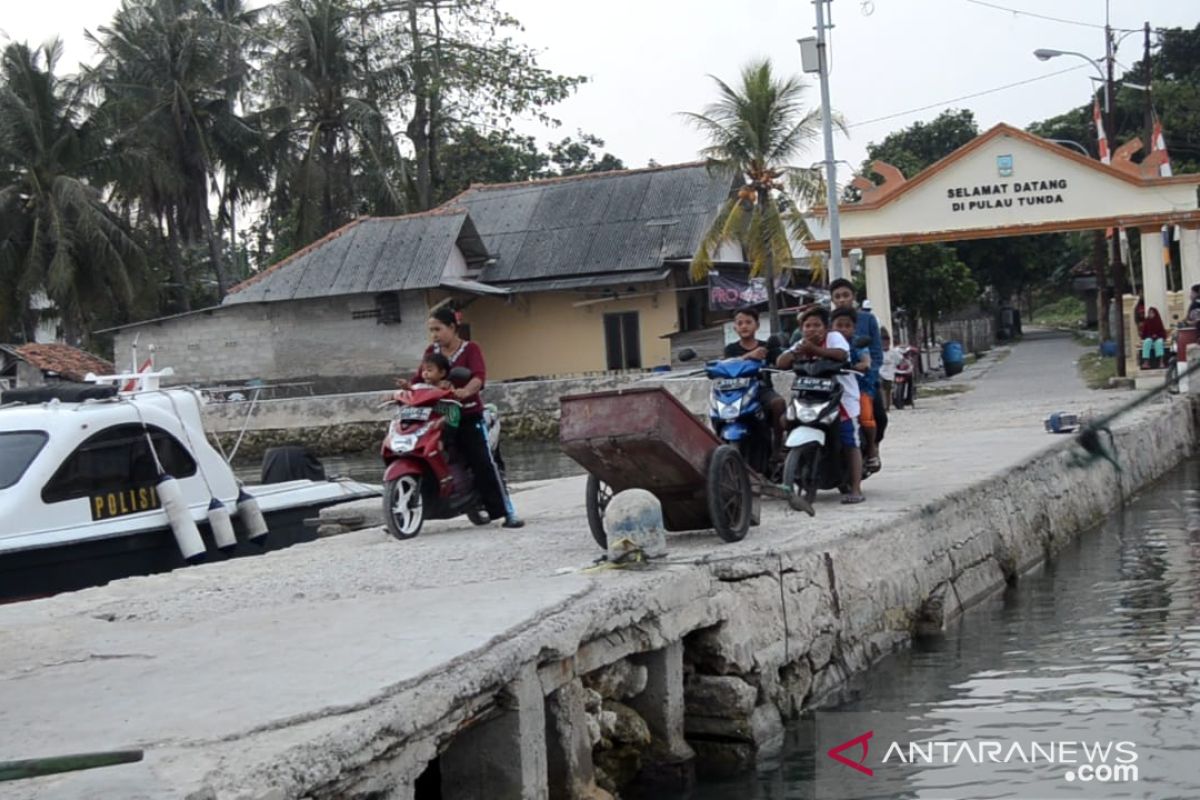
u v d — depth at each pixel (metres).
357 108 45.00
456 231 39.78
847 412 10.59
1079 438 15.45
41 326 50.66
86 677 5.69
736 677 7.37
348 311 39.53
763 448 10.34
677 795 6.70
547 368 41.41
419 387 10.48
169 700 5.12
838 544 8.89
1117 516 15.73
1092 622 9.86
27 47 40.16
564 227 42.44
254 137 44.59
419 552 9.29
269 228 53.09
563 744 6.08
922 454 15.33
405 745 4.93
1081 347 49.16
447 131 51.75
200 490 12.41
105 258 40.09
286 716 4.75
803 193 31.55
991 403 25.67
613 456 8.31
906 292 43.72
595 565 7.64
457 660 5.45
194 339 40.50
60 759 4.05
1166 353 26.94
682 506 8.74
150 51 43.38
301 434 34.47
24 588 10.64
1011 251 59.88
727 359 10.48
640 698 7.07
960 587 10.75
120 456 11.70
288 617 6.85
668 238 40.50
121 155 41.53
